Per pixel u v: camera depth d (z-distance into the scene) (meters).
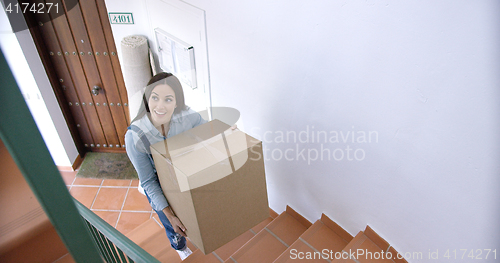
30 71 2.80
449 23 0.98
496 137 1.02
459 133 1.12
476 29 0.93
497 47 0.90
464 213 1.25
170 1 2.30
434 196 1.33
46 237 0.36
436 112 1.15
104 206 3.16
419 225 1.48
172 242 2.01
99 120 3.49
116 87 3.24
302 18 1.45
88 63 3.09
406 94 1.21
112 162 3.63
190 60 2.40
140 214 3.08
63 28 2.86
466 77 1.01
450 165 1.20
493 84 0.96
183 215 1.52
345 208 1.85
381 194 1.58
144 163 1.56
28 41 2.76
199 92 2.56
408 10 1.06
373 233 1.76
